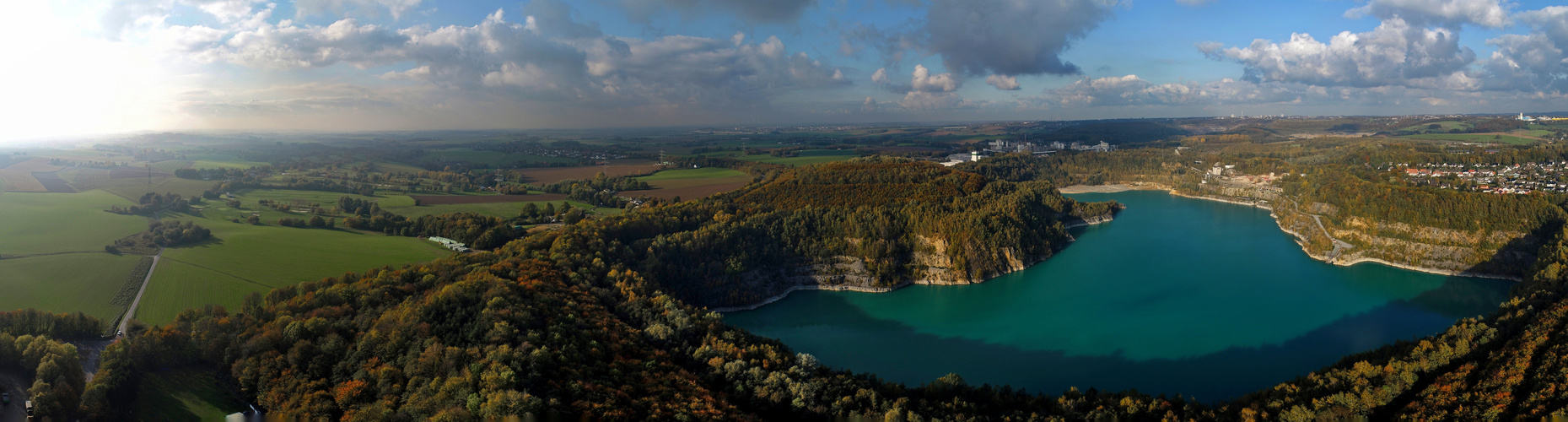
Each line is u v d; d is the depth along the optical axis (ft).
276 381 341.21
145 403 332.80
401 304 430.61
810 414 347.36
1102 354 508.12
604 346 385.29
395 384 329.72
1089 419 335.26
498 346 349.20
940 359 504.43
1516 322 403.13
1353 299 628.69
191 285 527.40
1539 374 314.55
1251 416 324.19
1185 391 443.32
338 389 328.70
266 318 426.51
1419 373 357.82
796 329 570.46
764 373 373.20
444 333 379.35
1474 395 320.50
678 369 376.89
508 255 584.40
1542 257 596.29
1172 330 554.46
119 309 475.72
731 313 611.06
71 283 514.68
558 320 400.06
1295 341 526.57
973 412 344.49
